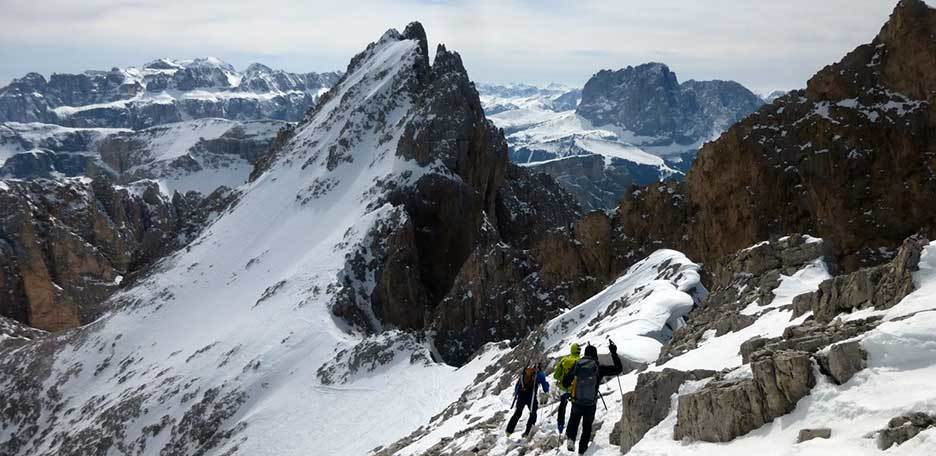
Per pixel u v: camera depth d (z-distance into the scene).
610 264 86.12
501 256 98.56
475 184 149.38
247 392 94.31
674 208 82.62
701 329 25.73
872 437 11.51
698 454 14.17
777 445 12.99
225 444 82.38
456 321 98.56
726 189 76.44
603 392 23.75
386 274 119.75
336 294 112.31
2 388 133.50
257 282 135.38
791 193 72.75
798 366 13.67
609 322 41.69
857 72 74.12
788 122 75.62
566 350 38.31
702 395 14.95
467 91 153.75
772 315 21.75
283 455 73.19
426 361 78.88
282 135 199.75
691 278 42.78
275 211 157.88
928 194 67.25
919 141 68.62
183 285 145.25
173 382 106.88
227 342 112.19
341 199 149.38
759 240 73.00
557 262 92.38
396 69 179.88
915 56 71.12
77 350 136.50
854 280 17.69
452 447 26.86
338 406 78.06
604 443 18.36
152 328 136.25
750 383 14.22
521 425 24.61
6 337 162.25
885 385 12.41
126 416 104.44
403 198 137.25
